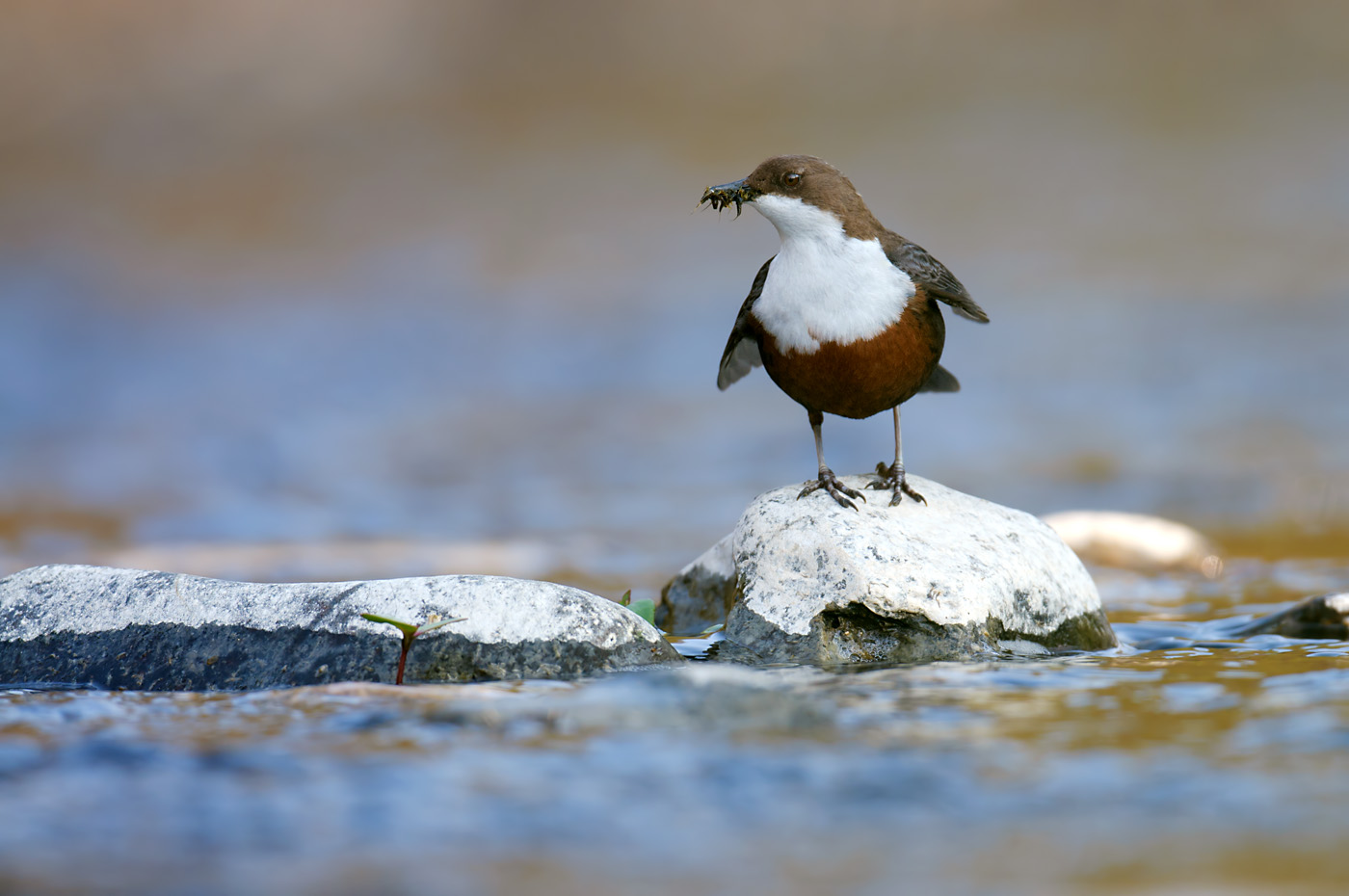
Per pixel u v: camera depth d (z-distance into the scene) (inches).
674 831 167.9
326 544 506.0
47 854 161.9
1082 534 459.5
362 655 257.3
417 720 215.5
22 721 219.8
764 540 295.4
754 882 152.9
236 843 165.2
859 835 166.1
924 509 301.0
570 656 260.1
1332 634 309.4
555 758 195.2
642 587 413.7
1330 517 538.9
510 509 589.6
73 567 285.4
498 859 159.8
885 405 299.4
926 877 153.5
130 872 156.5
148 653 264.7
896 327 286.5
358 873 156.1
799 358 291.6
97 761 195.5
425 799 179.5
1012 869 155.0
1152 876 152.1
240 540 524.7
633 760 193.8
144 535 535.8
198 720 219.6
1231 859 156.3
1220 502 572.7
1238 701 224.8
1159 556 450.6
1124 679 245.4
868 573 280.7
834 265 286.0
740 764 192.2
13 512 587.5
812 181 288.2
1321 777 182.9
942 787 182.2
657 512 577.9
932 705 224.1
